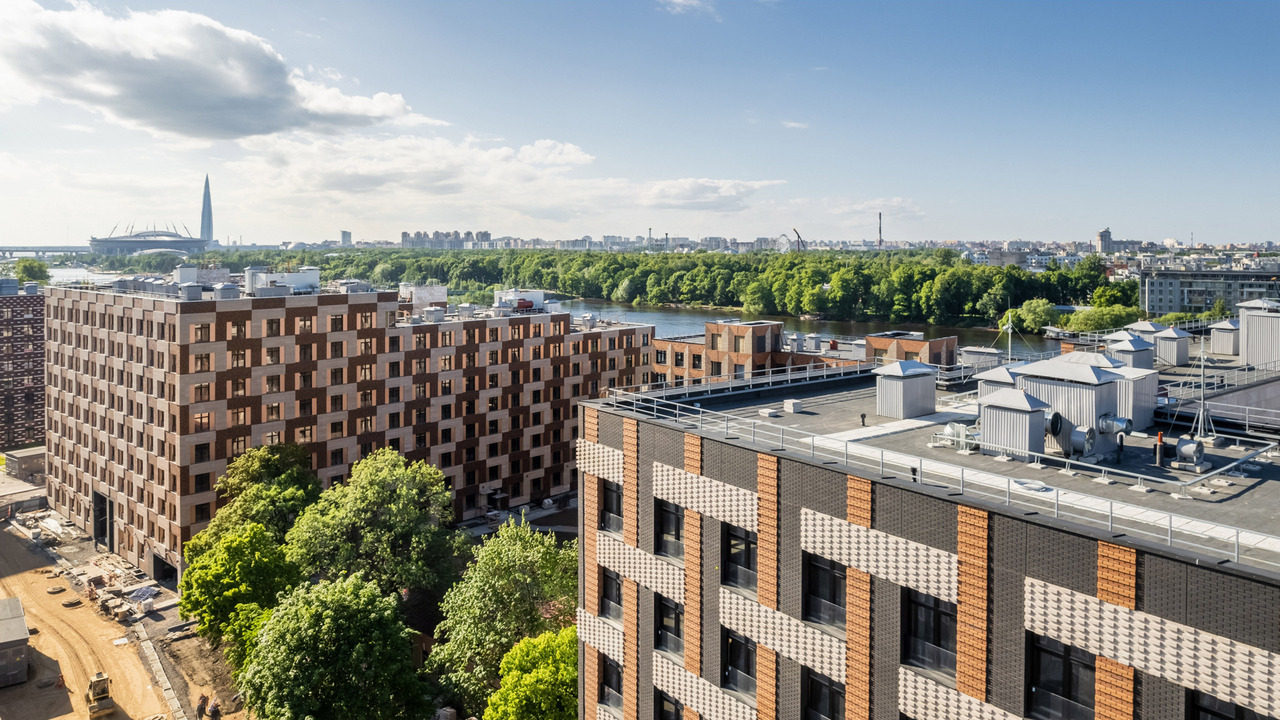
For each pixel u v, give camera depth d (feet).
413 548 229.25
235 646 201.98
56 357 369.91
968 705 80.79
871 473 90.84
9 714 211.61
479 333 364.17
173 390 282.97
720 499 106.63
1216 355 193.26
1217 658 64.08
